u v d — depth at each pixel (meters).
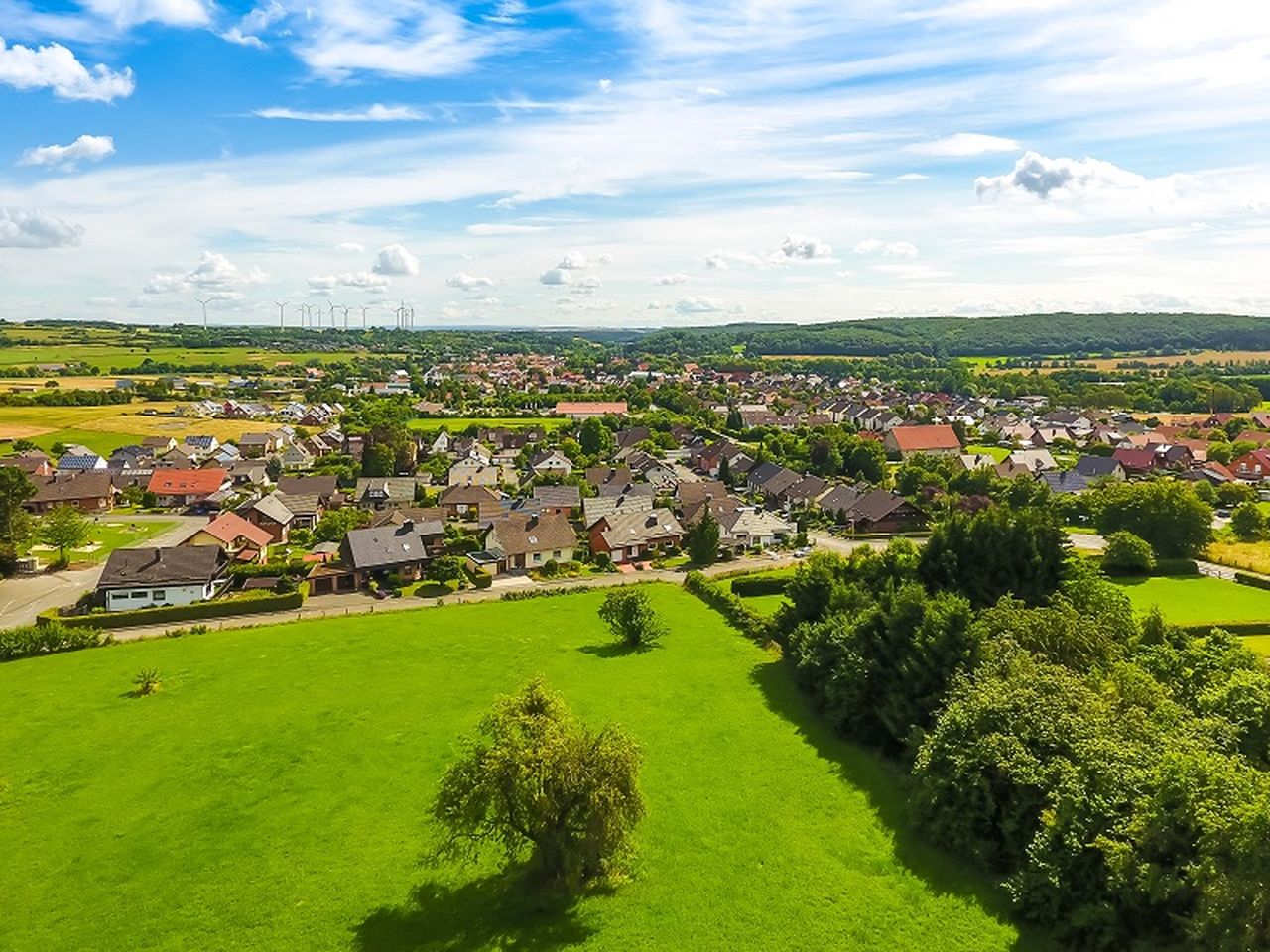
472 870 34.69
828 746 45.34
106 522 115.06
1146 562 84.00
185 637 65.56
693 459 168.38
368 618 70.94
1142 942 27.88
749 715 49.25
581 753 32.28
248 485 141.75
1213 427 182.62
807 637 52.97
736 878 33.88
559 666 57.56
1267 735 34.12
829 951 29.75
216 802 39.56
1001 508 58.97
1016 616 46.28
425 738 46.25
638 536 97.62
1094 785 31.45
